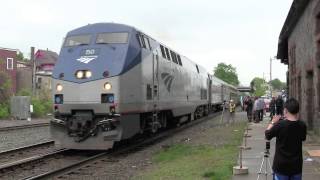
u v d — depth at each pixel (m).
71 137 16.39
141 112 17.92
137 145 19.11
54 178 12.05
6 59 63.94
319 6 16.09
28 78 68.94
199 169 12.91
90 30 17.48
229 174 11.54
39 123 33.75
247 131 23.38
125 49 16.72
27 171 13.21
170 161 15.00
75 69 16.61
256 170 11.95
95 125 16.12
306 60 20.14
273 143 18.22
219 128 28.33
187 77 28.06
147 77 18.69
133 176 12.58
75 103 16.36
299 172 6.88
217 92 50.47
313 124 19.41
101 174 12.89
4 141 21.23
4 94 45.31
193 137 22.69
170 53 23.44
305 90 20.52
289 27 25.70
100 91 16.14
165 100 21.91
